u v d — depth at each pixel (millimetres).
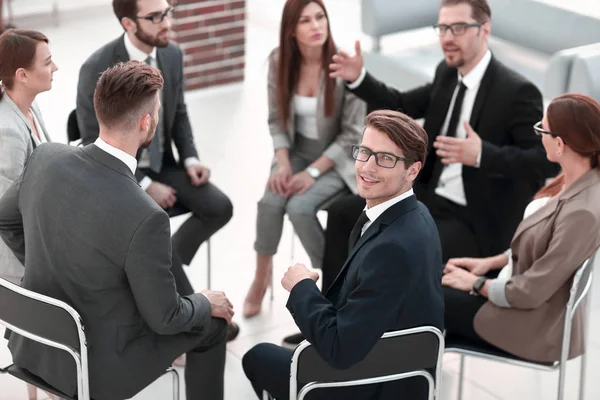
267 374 2693
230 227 4684
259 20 7645
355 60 3682
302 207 3752
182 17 6051
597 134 2732
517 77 3482
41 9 7309
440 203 3631
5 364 3512
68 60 6688
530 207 3020
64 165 2428
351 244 2551
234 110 6086
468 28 3418
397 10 5891
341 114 3881
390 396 2520
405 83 5707
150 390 3414
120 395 2518
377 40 5973
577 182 2789
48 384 2578
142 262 2355
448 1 3457
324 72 3770
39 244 2443
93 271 2385
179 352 2639
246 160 5383
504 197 3535
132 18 3533
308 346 2377
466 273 3057
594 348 3758
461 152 3359
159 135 3816
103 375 2480
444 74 3684
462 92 3559
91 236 2355
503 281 2877
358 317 2285
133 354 2506
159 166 3789
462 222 3594
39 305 2379
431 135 3676
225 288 4145
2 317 2488
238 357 3648
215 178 5145
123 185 2389
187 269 4281
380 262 2295
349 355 2297
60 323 2379
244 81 6559
